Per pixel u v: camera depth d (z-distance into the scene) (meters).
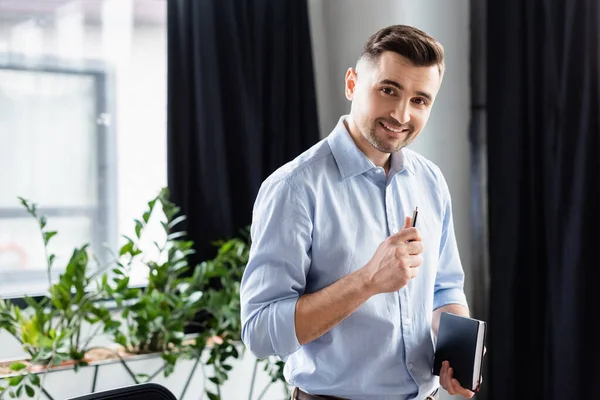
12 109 2.90
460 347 1.61
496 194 3.05
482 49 3.19
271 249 1.56
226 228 3.08
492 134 3.07
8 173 2.90
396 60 1.51
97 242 3.05
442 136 3.14
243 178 3.15
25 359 2.66
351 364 1.62
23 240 2.92
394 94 1.52
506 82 3.01
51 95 2.96
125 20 3.07
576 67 2.77
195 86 3.05
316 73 3.40
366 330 1.61
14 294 2.89
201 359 2.86
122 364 2.68
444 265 1.86
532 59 2.95
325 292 1.50
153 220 3.09
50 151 2.97
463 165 3.20
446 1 3.14
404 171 1.74
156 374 2.66
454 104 3.17
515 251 2.99
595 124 2.74
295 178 1.59
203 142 3.05
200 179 3.07
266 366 2.85
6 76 2.88
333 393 1.65
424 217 1.74
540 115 2.97
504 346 3.01
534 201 2.98
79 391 2.61
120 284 2.60
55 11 2.95
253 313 1.56
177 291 2.95
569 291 2.79
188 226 3.08
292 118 3.24
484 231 3.25
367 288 1.47
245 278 1.61
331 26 3.36
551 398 2.89
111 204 3.07
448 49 3.15
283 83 3.22
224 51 3.11
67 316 2.58
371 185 1.68
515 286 3.00
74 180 3.01
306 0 3.27
